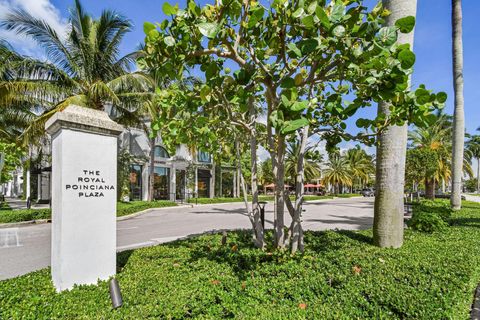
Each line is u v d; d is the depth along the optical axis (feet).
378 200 16.99
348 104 10.00
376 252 14.25
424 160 65.21
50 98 43.62
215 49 9.52
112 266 12.06
